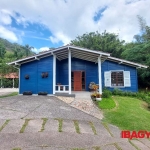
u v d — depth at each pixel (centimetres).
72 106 755
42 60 1081
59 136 415
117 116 651
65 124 513
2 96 1062
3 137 388
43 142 373
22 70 1110
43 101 822
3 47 4091
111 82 1273
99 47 2227
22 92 1091
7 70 2345
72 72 1339
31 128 455
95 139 418
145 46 1545
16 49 3997
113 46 2197
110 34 2602
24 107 683
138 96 1149
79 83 1327
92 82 1265
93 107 757
